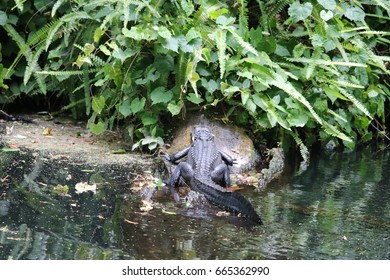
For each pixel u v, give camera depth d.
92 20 7.02
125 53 6.43
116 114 7.05
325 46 6.76
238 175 6.42
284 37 7.14
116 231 4.73
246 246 4.59
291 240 4.77
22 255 4.18
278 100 6.49
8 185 5.52
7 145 6.59
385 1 7.46
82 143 6.88
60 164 6.18
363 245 4.72
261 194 5.92
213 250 4.48
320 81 6.88
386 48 8.47
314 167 7.04
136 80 6.52
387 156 7.84
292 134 6.98
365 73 7.31
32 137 6.95
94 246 4.42
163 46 6.16
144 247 4.46
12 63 7.76
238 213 5.32
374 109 7.75
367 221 5.28
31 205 5.11
